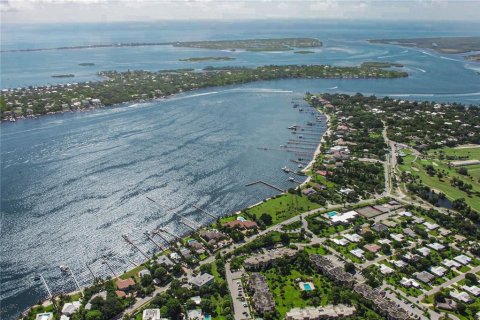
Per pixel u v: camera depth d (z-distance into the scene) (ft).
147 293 636.89
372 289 635.25
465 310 601.21
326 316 583.99
